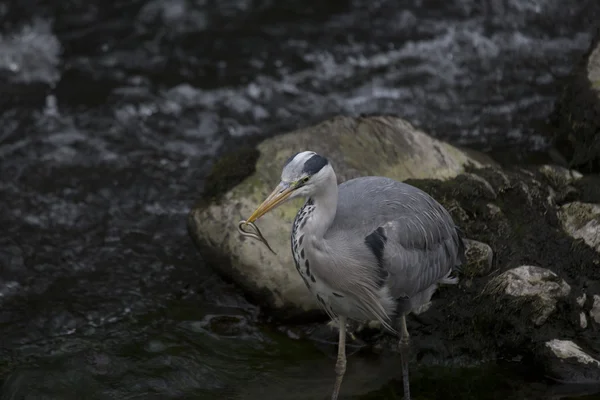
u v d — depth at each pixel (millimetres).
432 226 9523
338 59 17844
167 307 11758
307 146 12211
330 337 10992
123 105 16625
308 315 11164
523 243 11227
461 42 18188
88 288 12242
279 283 11117
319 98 16719
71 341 11109
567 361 9953
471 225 11391
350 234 9047
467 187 11664
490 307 10531
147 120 16234
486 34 18375
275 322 11359
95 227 13578
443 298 10797
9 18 18938
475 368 10367
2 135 15750
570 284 10742
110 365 10594
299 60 17828
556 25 18484
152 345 10969
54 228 13555
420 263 9359
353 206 9227
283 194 8625
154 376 10422
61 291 12188
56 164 15055
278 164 12000
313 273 9086
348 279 9039
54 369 10500
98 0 19562
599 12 18625
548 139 14648
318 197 8820
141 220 13719
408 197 9477
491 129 15359
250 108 16516
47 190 14414
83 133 15875
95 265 12742
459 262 10203
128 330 11312
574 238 11242
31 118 16234
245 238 11258
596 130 13039
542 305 10391
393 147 12414
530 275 10539
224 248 11391
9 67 17672
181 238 13273
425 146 12609
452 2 19344
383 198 9344
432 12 19125
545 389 9961
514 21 18688
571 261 10992
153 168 14953
